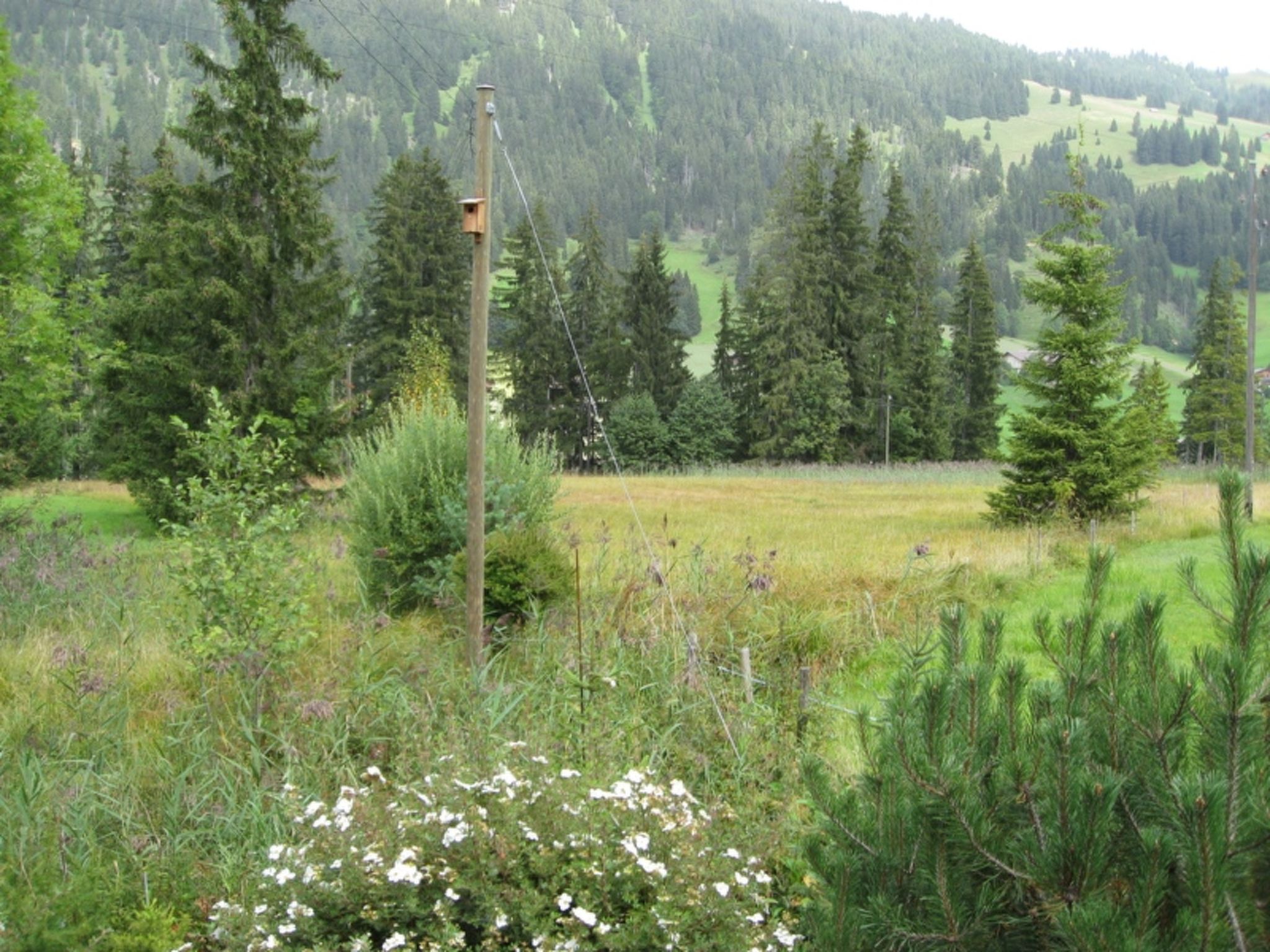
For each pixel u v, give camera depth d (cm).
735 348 7462
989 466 5728
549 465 1462
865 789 429
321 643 1016
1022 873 376
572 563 1270
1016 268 18075
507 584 1111
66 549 1482
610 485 4666
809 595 1314
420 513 1323
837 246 6681
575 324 7019
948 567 1525
